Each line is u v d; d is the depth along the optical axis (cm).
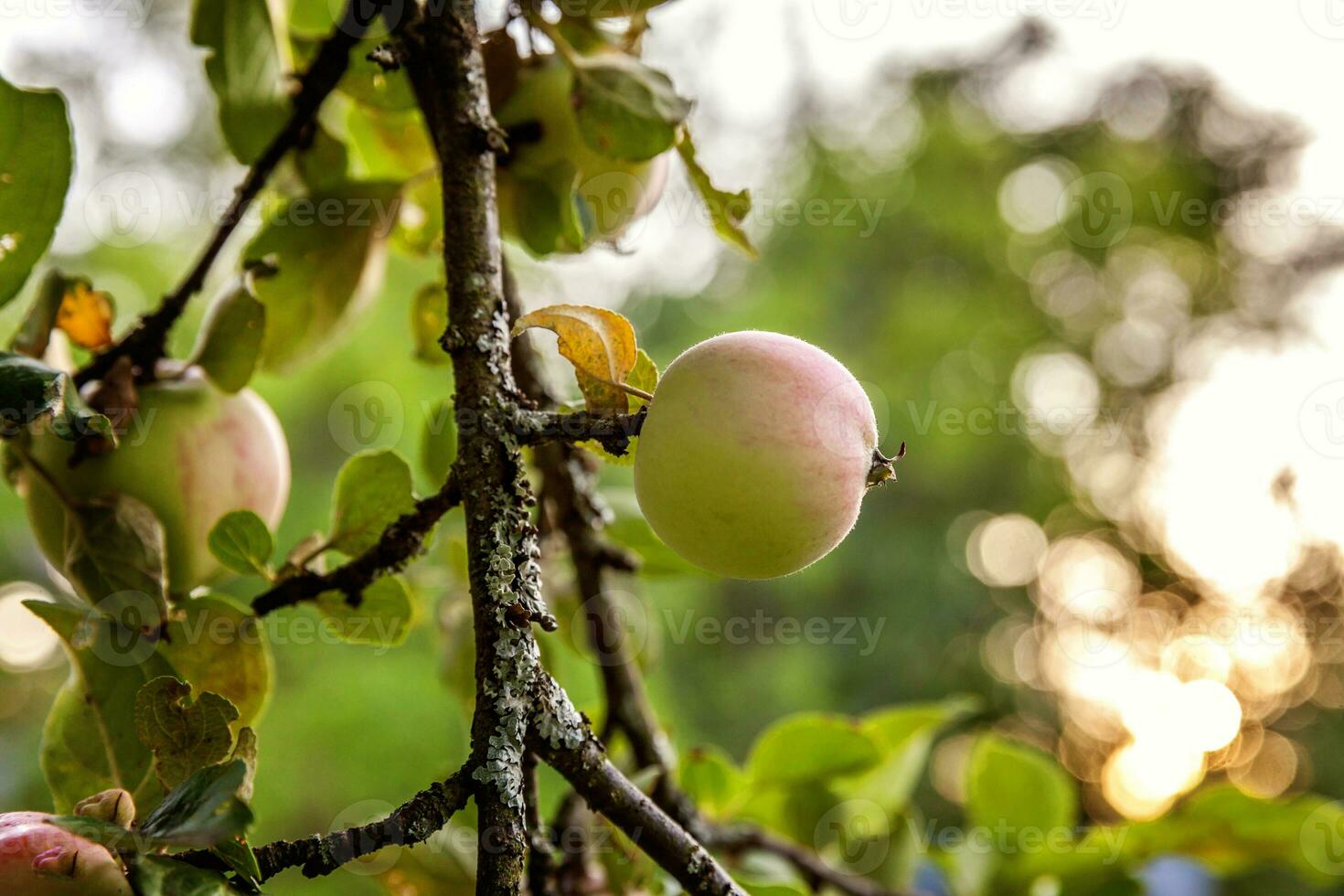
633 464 80
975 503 495
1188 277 529
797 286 464
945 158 499
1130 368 527
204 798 73
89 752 82
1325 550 374
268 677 86
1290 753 451
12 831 73
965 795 106
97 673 83
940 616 459
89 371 87
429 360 99
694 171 91
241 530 83
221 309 88
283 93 96
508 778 73
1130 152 494
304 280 93
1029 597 505
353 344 243
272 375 95
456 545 102
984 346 504
